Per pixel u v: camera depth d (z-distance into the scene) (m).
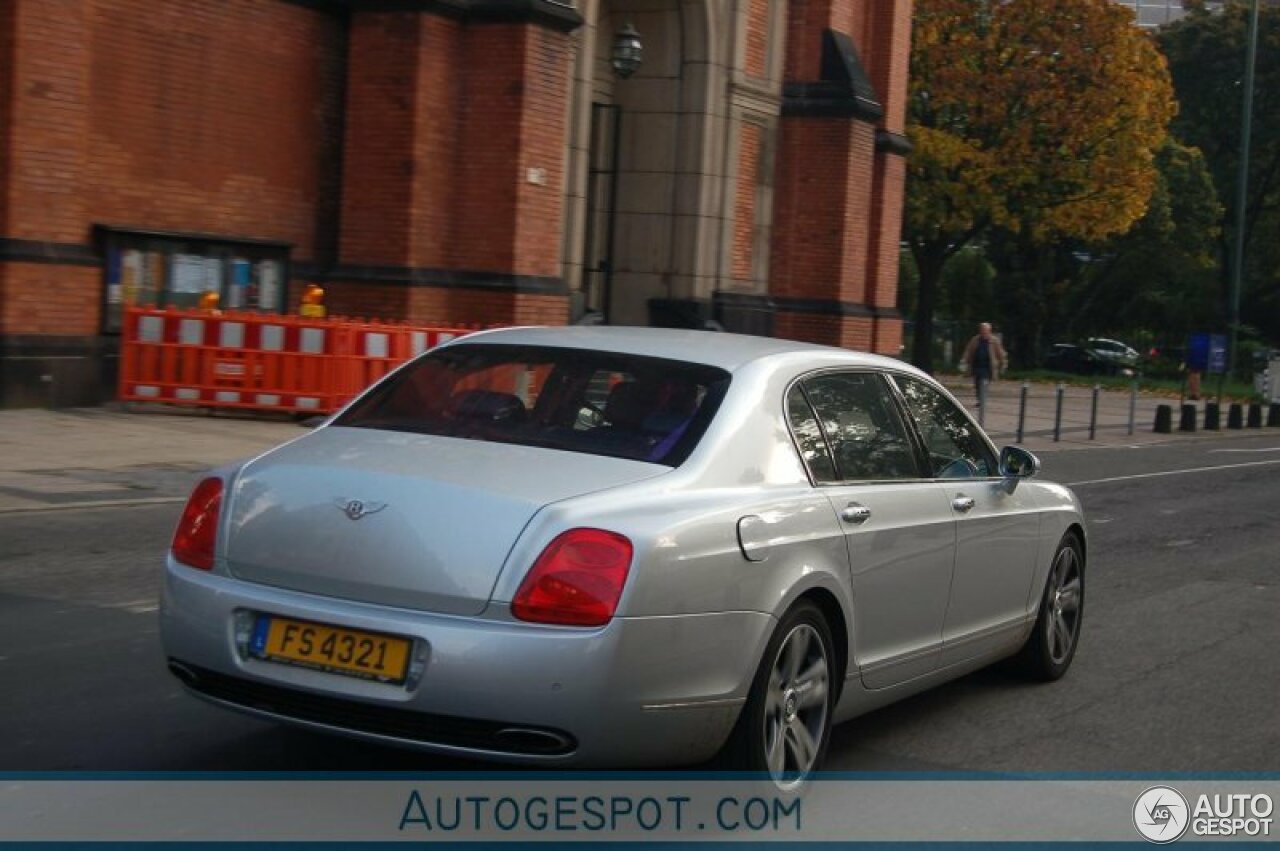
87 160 16.80
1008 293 57.28
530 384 5.63
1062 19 39.38
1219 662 8.62
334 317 18.31
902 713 7.11
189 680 5.09
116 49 17.03
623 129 25.48
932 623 6.32
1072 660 8.34
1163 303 61.19
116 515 11.03
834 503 5.54
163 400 16.62
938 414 6.77
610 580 4.58
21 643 7.31
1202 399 45.69
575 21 20.45
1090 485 18.70
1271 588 11.36
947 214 40.81
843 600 5.53
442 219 20.12
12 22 15.55
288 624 4.83
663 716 4.71
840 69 27.12
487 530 4.68
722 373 5.55
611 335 6.00
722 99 25.47
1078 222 41.09
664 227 25.38
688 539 4.78
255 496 5.06
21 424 15.07
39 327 16.03
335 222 20.14
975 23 39.88
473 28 19.97
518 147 19.86
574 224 22.42
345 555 4.80
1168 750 6.71
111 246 16.89
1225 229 61.59
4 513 10.77
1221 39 59.59
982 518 6.65
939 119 41.00
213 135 18.28
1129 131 40.25
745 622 4.96
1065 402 38.03
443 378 5.82
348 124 19.83
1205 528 14.97
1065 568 7.86
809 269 27.53
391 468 4.97
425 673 4.57
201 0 17.94
